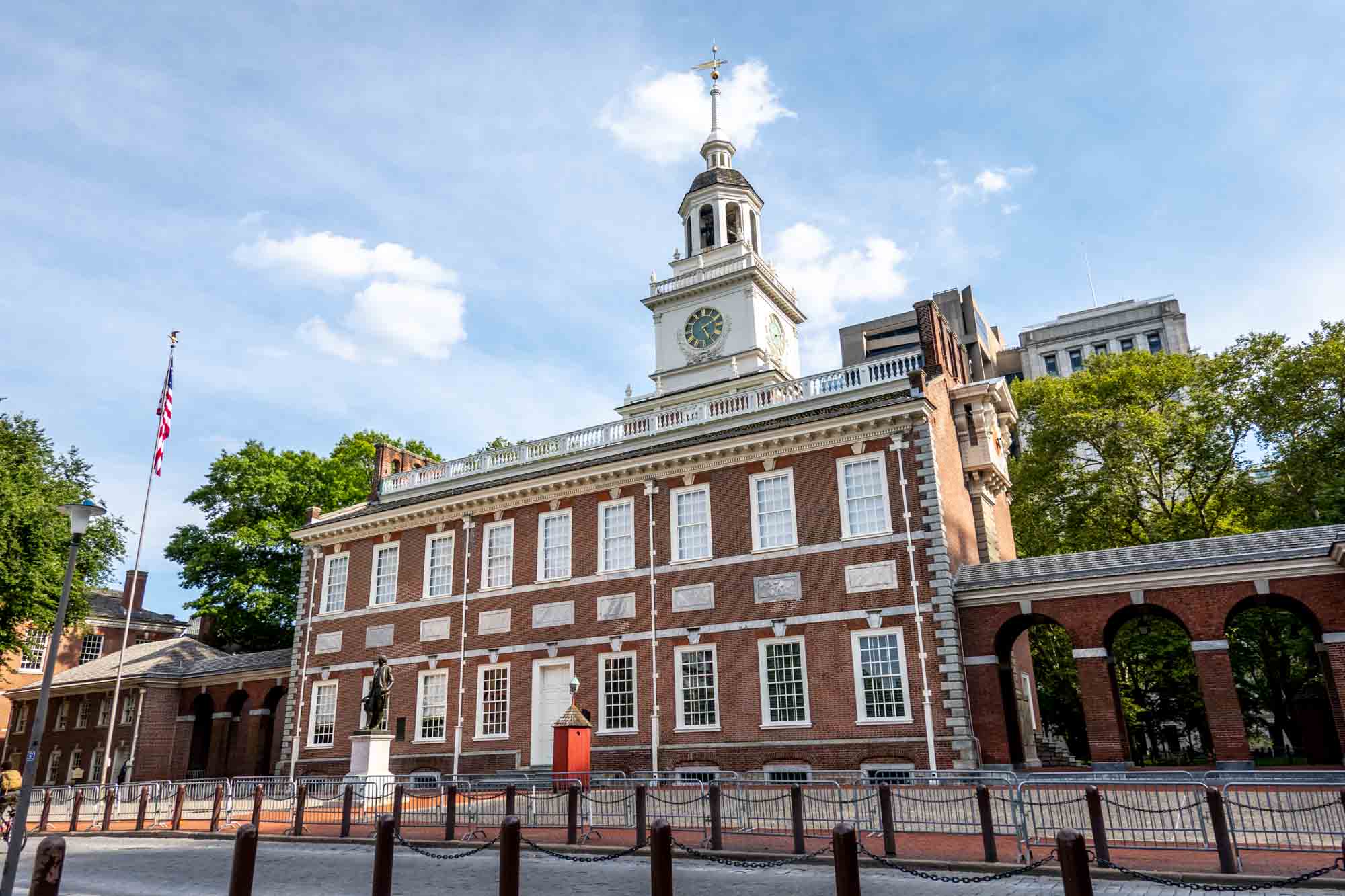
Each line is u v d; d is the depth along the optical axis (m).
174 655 54.72
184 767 51.16
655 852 11.63
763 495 34.12
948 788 17.66
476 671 38.28
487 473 43.84
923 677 29.44
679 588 34.44
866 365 37.25
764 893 14.52
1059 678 46.56
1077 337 124.19
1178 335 118.81
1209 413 48.38
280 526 60.16
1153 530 47.28
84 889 16.86
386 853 12.27
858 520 32.12
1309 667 44.53
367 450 68.88
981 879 13.52
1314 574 25.62
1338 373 43.25
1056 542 50.09
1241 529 47.09
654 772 28.56
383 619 41.84
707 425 38.72
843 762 29.78
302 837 23.25
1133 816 17.53
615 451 40.34
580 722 29.69
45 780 55.84
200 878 17.75
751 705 31.80
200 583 61.53
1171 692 51.91
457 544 40.94
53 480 48.75
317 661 43.34
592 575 36.53
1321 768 26.62
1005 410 42.66
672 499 35.78
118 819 30.83
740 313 51.72
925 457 31.50
